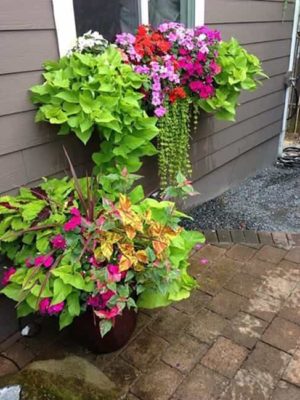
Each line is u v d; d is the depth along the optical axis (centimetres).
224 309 190
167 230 152
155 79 195
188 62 210
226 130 308
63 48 169
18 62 154
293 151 428
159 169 230
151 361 162
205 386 151
